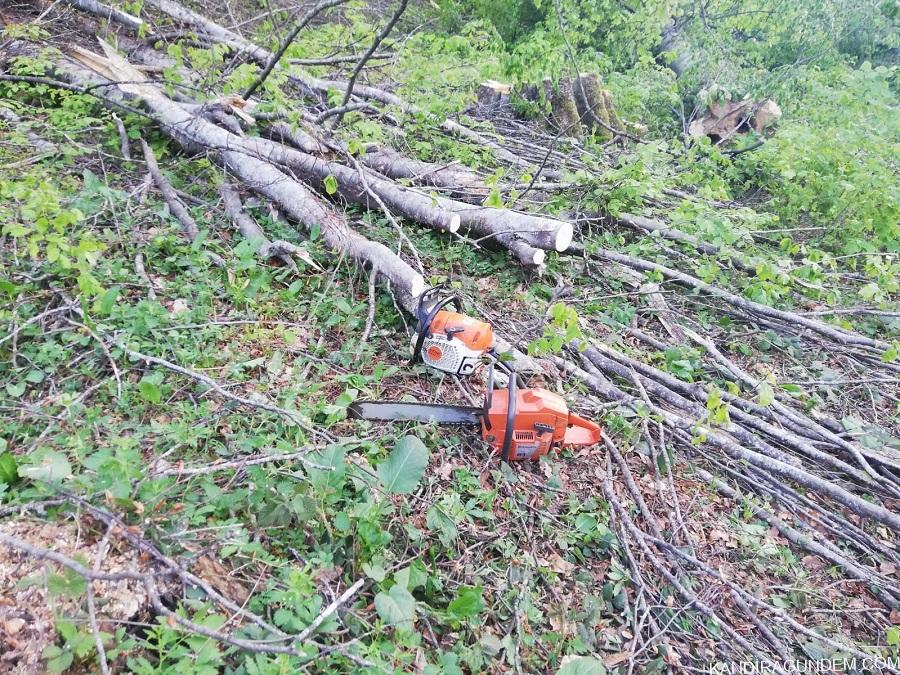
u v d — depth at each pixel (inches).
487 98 328.5
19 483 91.8
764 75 388.2
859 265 251.6
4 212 141.4
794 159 274.1
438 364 139.9
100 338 120.5
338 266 165.0
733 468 149.2
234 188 193.2
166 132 207.9
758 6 435.2
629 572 117.4
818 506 142.2
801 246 212.5
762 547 130.1
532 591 107.6
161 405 115.6
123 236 159.0
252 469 101.3
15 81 216.8
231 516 97.8
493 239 193.2
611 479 133.0
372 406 127.3
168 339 131.0
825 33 437.7
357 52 277.6
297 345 142.5
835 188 261.7
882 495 148.7
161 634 76.3
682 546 126.3
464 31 335.3
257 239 164.2
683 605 115.3
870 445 159.8
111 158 194.5
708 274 197.5
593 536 120.0
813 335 202.7
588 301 190.7
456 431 132.9
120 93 213.0
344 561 96.7
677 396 159.2
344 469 100.5
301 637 78.1
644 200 246.8
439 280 163.2
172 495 96.7
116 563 83.6
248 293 149.7
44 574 78.8
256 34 288.8
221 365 130.9
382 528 104.5
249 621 84.6
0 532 82.5
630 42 423.8
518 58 320.5
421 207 189.5
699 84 409.1
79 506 84.7
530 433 126.4
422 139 259.1
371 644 84.9
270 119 213.5
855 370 192.4
